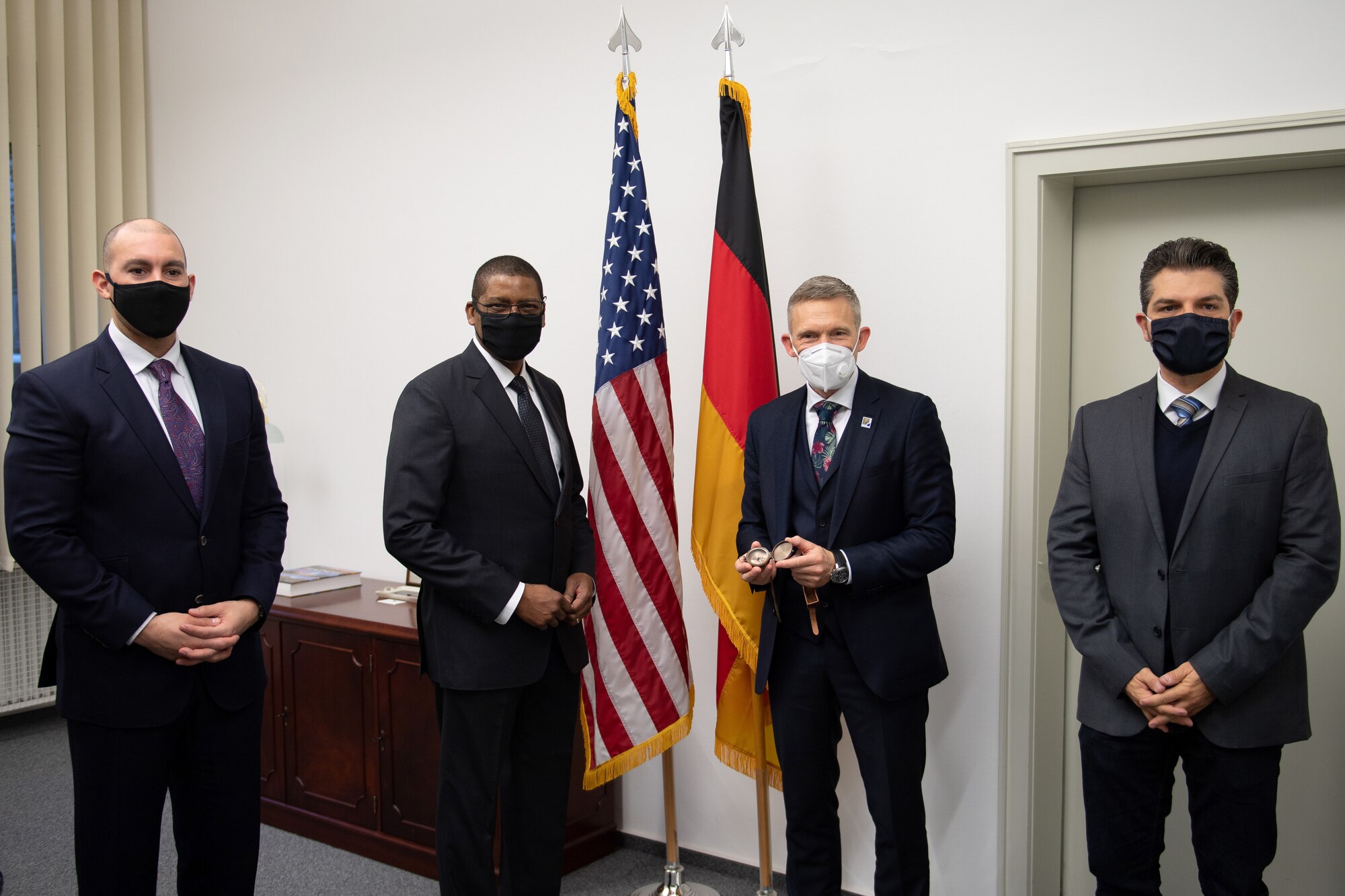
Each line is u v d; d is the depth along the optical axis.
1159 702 1.62
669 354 2.76
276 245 3.68
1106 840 1.77
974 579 2.35
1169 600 1.68
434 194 3.25
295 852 2.83
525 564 2.03
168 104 4.01
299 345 3.61
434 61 3.24
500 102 3.09
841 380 1.95
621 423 2.30
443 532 1.95
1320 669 2.15
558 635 2.10
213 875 1.94
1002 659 2.30
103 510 1.78
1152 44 2.14
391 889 2.58
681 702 2.31
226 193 3.83
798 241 2.55
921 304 2.40
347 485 3.49
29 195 3.81
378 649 2.76
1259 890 1.65
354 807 2.83
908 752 1.95
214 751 1.89
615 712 2.28
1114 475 1.76
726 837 2.69
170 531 1.82
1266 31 2.04
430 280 3.27
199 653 1.76
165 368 1.87
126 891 1.79
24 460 1.71
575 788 2.71
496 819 2.46
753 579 1.90
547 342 3.01
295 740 2.97
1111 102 2.18
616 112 2.57
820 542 1.96
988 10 2.30
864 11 2.45
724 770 2.68
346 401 3.49
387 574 3.39
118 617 1.71
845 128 2.49
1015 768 2.30
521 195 3.06
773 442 2.06
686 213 2.73
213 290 3.88
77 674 1.76
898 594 1.95
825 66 2.51
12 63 3.77
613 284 2.34
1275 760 1.65
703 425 2.29
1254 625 1.58
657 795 2.81
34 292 3.84
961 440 2.36
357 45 3.43
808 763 2.01
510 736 2.10
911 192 2.40
